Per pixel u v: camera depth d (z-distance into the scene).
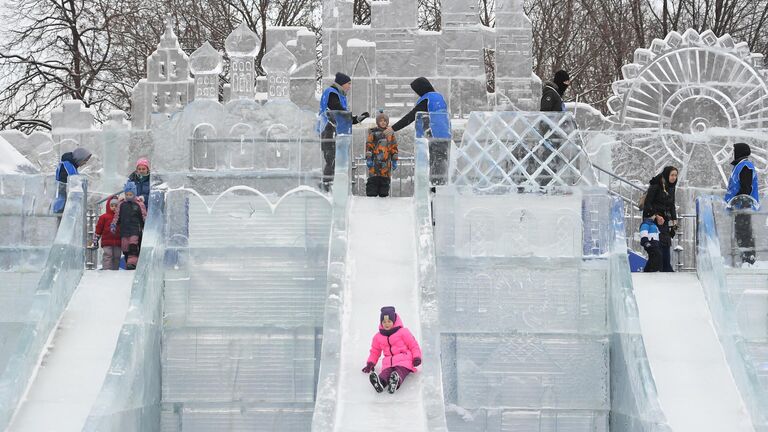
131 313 15.30
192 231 17.03
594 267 16.56
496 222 16.69
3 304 16.59
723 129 22.41
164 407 16.52
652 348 15.66
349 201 17.42
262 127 17.34
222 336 16.67
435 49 22.78
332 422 13.27
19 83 33.84
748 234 16.69
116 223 18.22
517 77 23.05
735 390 15.02
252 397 16.56
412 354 13.83
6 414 14.36
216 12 36.75
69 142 23.22
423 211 16.28
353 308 14.97
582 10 40.34
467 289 16.53
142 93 23.97
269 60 21.27
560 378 16.31
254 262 16.91
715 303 16.02
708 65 23.73
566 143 16.97
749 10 38.00
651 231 17.86
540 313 16.47
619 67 36.88
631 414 15.11
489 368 16.34
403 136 21.73
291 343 16.70
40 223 16.91
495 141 17.06
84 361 15.41
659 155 21.95
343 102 18.55
